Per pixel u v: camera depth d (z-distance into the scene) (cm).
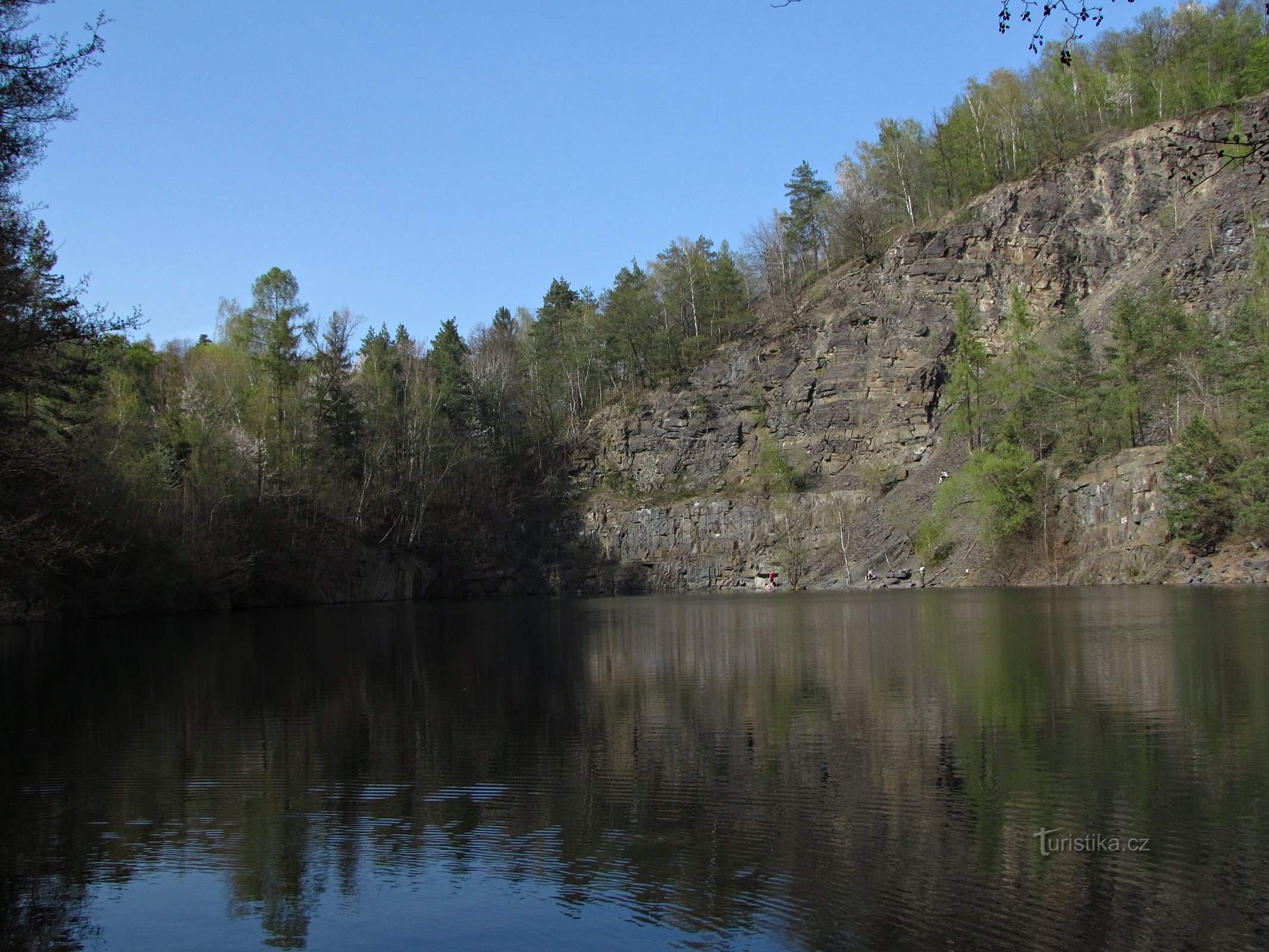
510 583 10488
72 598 6138
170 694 2817
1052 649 3067
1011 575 7156
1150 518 6366
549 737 2062
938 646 3353
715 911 1120
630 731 2098
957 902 1126
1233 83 9731
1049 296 9194
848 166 12006
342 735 2144
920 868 1230
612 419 11281
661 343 11556
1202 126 8425
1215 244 7906
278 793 1662
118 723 2342
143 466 6519
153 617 6581
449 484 10162
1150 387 7081
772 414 10350
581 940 1050
